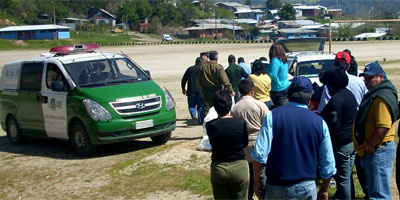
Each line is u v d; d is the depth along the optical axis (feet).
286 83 26.27
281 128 14.96
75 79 34.63
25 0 424.05
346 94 18.92
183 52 184.55
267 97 27.20
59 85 34.68
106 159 32.91
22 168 32.48
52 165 32.63
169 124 35.14
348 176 19.19
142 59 149.89
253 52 169.99
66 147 37.91
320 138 15.05
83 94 33.42
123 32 380.78
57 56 37.76
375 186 18.16
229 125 17.84
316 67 43.75
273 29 380.58
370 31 325.21
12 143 40.78
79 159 33.63
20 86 38.91
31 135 38.47
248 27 417.49
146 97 33.88
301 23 403.95
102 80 35.24
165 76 94.73
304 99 15.35
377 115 17.42
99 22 391.24
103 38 326.44
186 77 43.21
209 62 33.47
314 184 15.19
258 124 19.85
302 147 14.92
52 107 35.65
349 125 18.88
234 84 40.24
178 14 431.43
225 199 18.45
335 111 18.54
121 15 415.64
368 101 17.75
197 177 26.27
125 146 36.63
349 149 18.94
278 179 14.98
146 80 36.58
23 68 38.88
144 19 422.00
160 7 435.94
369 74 17.75
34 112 37.47
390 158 18.21
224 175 17.92
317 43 52.37
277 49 26.02
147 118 33.55
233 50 189.98
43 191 27.32
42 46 271.08
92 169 30.68
